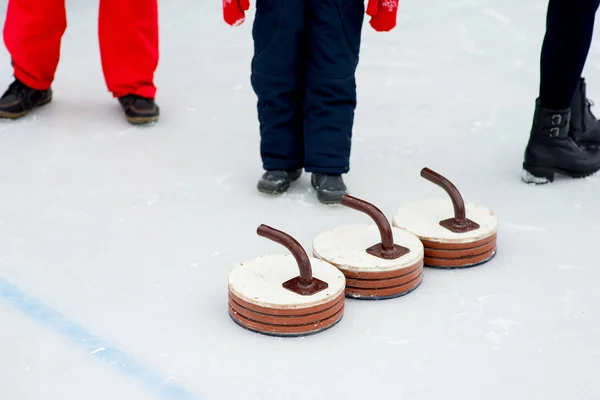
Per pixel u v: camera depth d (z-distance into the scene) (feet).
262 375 9.10
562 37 12.87
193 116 16.58
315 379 9.04
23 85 16.01
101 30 15.62
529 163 13.76
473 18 21.89
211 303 10.46
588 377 9.12
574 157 13.73
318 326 9.82
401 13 22.39
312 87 12.75
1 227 12.20
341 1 12.26
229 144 15.38
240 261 11.44
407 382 9.01
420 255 10.77
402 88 18.07
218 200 13.24
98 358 9.36
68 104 16.87
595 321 10.13
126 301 10.46
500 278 11.07
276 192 13.34
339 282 10.13
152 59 15.89
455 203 11.43
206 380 9.01
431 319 10.15
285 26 12.41
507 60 19.54
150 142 15.34
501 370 9.23
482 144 15.49
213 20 22.16
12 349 9.48
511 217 12.75
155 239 12.00
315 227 12.44
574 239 12.11
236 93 17.80
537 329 9.96
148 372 9.13
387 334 9.85
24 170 14.06
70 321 10.01
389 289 10.52
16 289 10.64
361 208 10.75
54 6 15.38
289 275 10.28
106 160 14.53
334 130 12.86
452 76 18.72
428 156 14.97
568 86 13.21
